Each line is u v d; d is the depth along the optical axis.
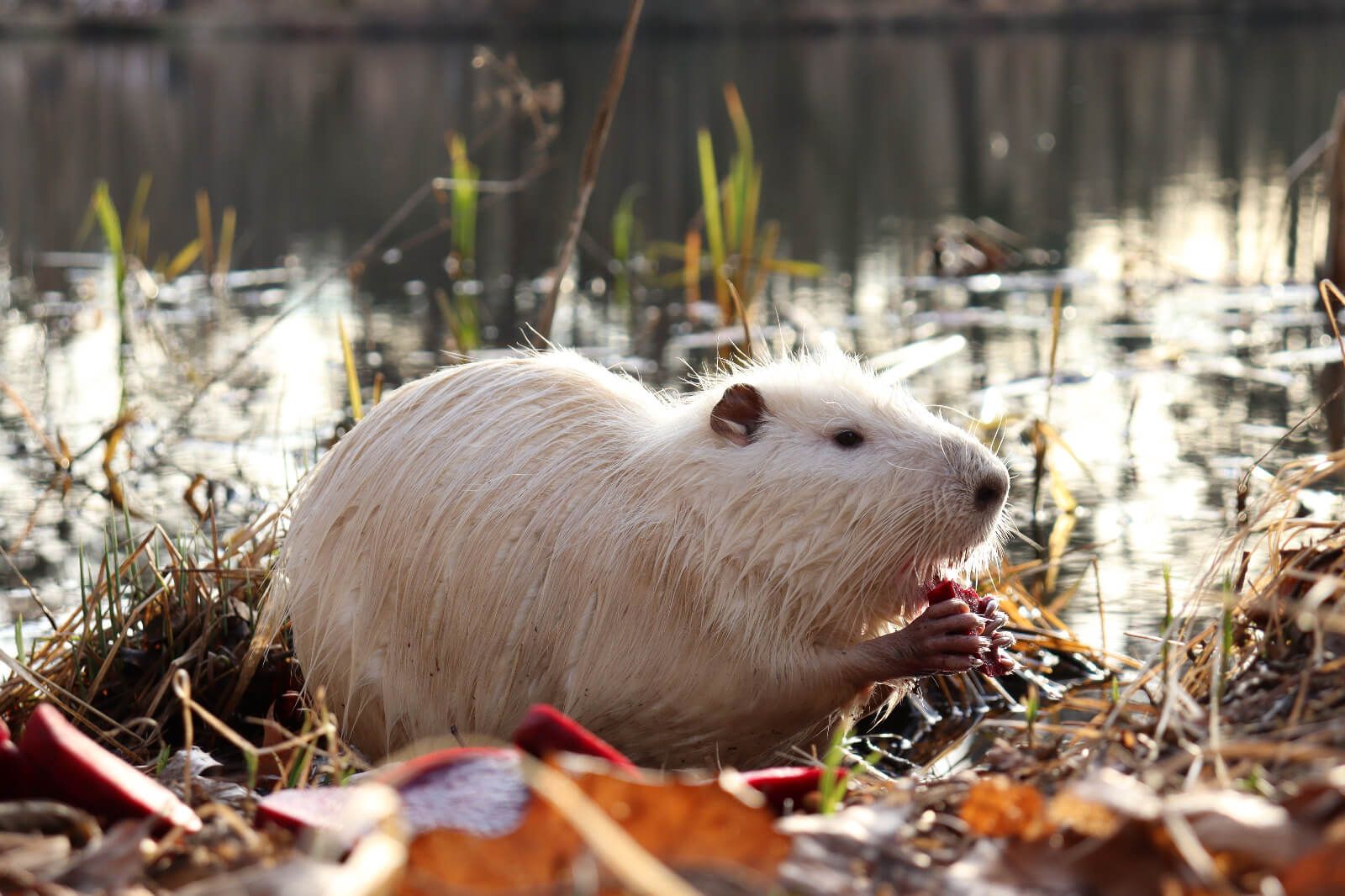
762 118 16.75
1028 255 9.65
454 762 1.91
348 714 3.05
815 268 8.10
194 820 2.00
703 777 2.06
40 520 4.96
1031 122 16.50
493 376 3.11
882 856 1.75
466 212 9.24
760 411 2.97
